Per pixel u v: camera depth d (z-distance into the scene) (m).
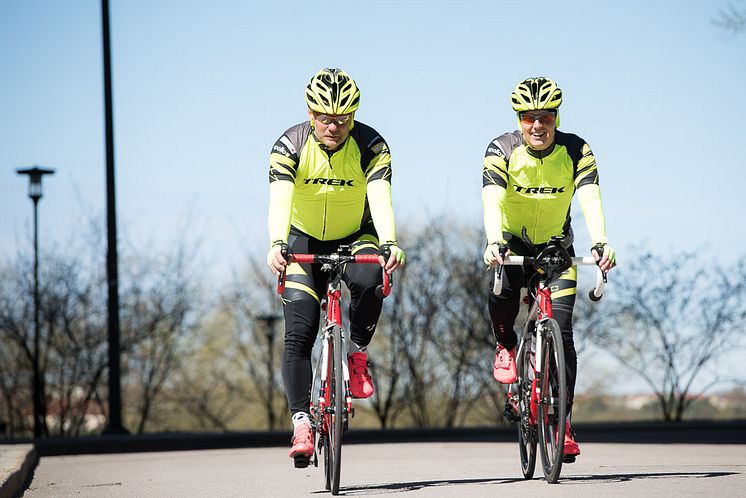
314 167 13.71
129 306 48.41
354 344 13.91
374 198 13.55
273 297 54.34
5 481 15.29
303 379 13.59
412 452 24.91
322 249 14.27
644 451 22.25
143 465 22.98
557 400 13.46
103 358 47.19
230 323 55.16
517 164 14.37
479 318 49.19
